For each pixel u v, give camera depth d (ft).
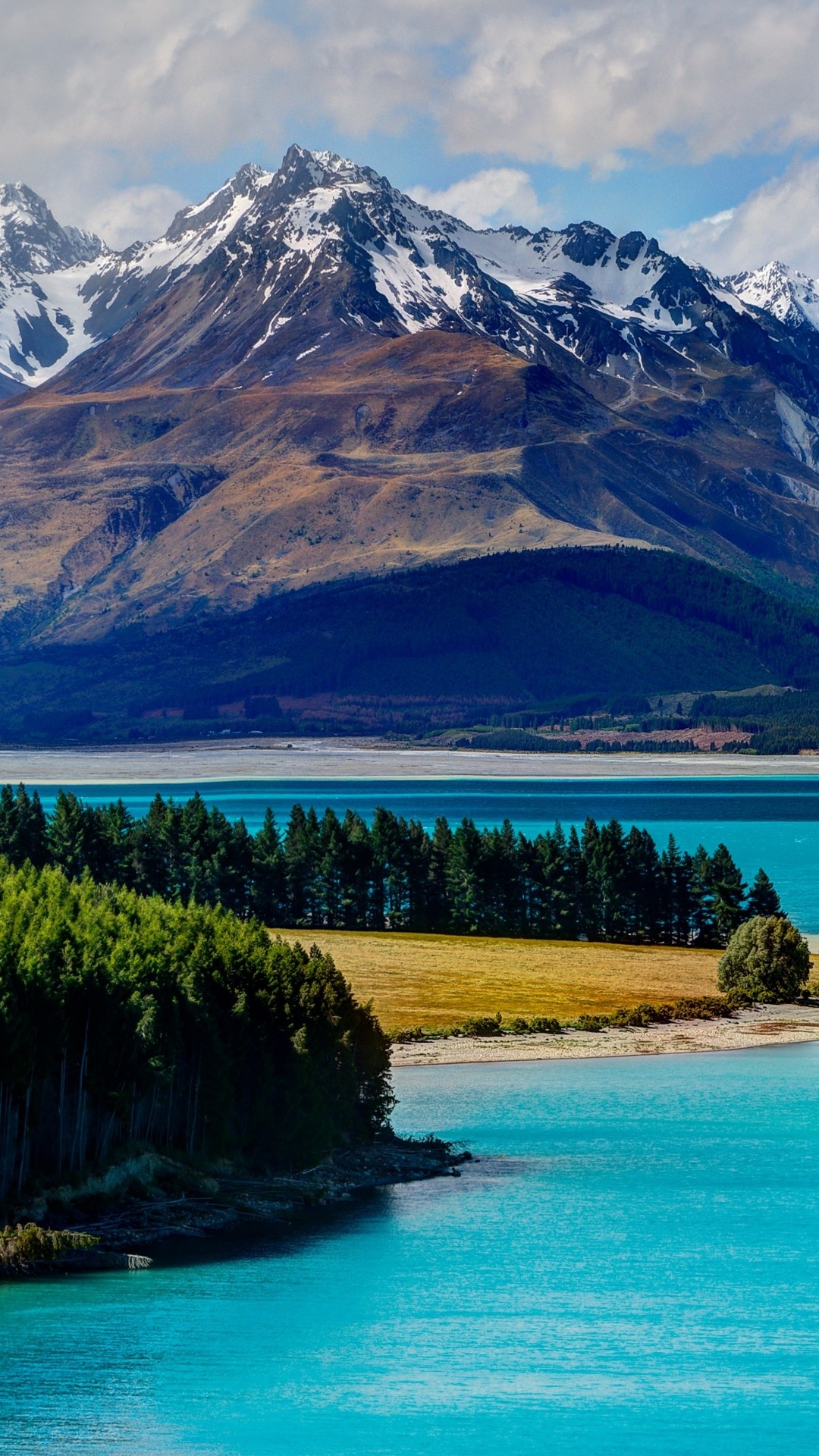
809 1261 447.01
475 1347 384.88
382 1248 449.06
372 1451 327.47
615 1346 388.16
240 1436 333.62
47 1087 454.40
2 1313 392.68
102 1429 337.52
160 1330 386.73
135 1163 463.42
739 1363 377.30
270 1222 462.60
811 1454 327.88
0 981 434.71
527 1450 329.31
